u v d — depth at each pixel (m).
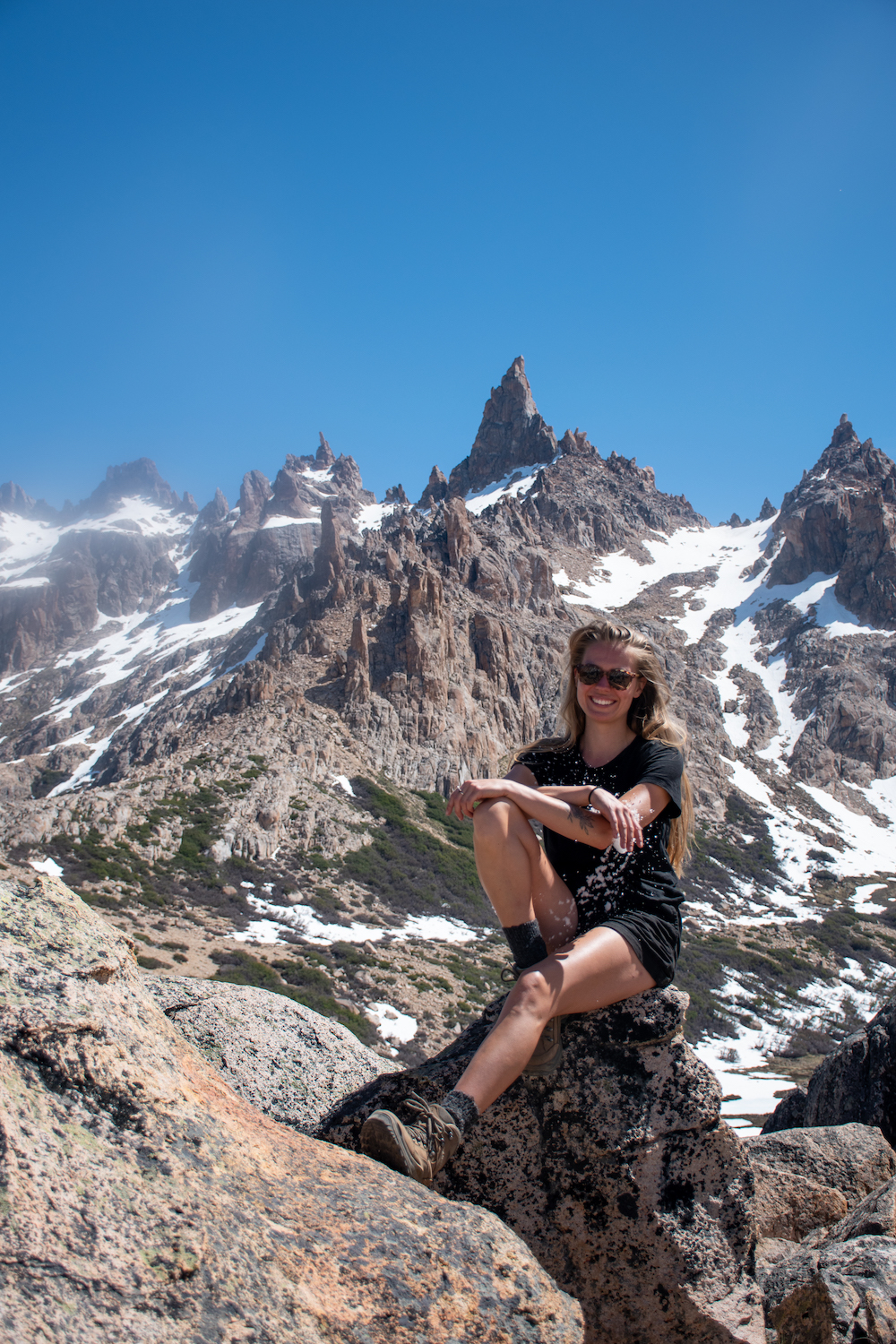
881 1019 8.38
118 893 49.47
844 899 96.56
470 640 119.88
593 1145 4.04
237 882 59.19
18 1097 2.52
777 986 68.06
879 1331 3.89
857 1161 6.87
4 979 2.83
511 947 4.09
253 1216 2.67
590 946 3.90
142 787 68.69
